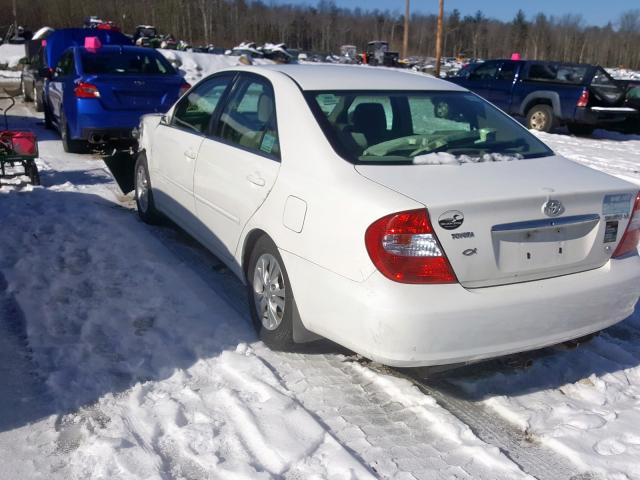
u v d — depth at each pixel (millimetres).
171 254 5410
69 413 3207
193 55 29125
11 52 29078
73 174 8297
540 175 3451
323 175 3434
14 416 3176
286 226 3561
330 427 3162
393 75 4484
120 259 5215
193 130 5094
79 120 8914
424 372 3457
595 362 3875
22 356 3734
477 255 3043
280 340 3754
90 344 3865
